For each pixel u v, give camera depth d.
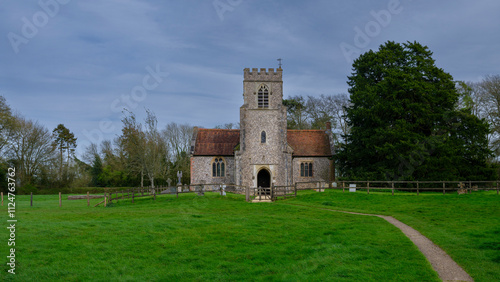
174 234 19.61
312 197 35.53
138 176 69.94
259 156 44.16
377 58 45.72
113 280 13.40
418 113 40.25
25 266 14.39
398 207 29.33
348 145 44.84
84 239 18.20
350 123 46.56
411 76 40.94
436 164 38.94
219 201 34.22
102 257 15.74
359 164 44.19
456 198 31.81
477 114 51.56
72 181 63.88
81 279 13.45
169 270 14.45
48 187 60.47
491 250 16.16
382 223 22.67
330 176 49.09
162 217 24.61
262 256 15.98
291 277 13.59
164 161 70.56
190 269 14.55
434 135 40.72
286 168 44.28
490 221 22.27
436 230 20.34
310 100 71.81
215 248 17.16
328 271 14.07
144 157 56.38
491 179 39.09
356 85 46.81
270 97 45.06
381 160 42.84
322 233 19.92
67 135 71.50
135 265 14.95
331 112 69.12
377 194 35.41
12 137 54.31
